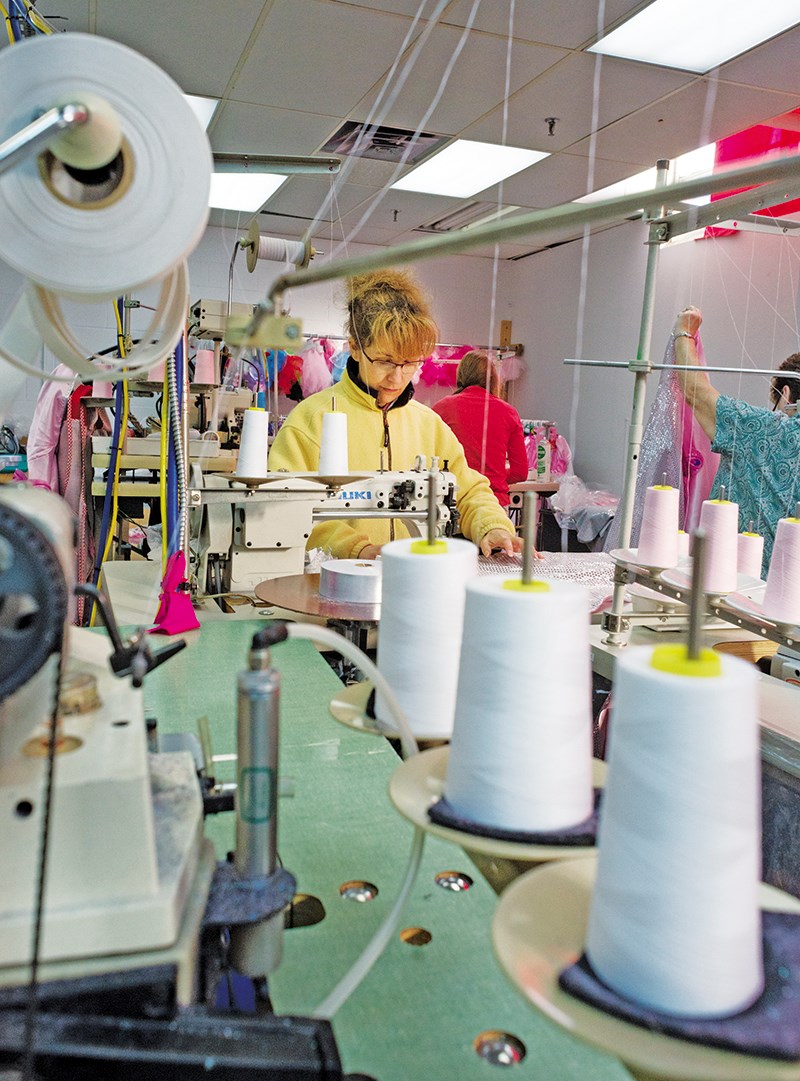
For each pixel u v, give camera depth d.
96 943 0.50
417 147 4.29
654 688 0.41
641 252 5.65
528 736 0.54
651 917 0.41
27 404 5.53
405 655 0.72
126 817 0.51
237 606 1.95
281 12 2.92
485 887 0.82
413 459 2.74
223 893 0.60
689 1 2.67
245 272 5.88
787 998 0.43
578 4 2.73
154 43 3.22
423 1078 0.57
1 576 0.44
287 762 1.11
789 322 4.29
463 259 7.09
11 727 0.52
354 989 0.65
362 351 2.54
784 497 2.43
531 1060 0.59
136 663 0.61
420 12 2.71
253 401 2.99
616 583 1.85
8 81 0.54
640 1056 0.39
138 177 0.58
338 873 0.84
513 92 3.52
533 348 7.11
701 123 3.81
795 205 2.96
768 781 1.35
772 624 1.51
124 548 3.12
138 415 5.05
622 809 0.43
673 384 3.13
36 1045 0.45
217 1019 0.49
